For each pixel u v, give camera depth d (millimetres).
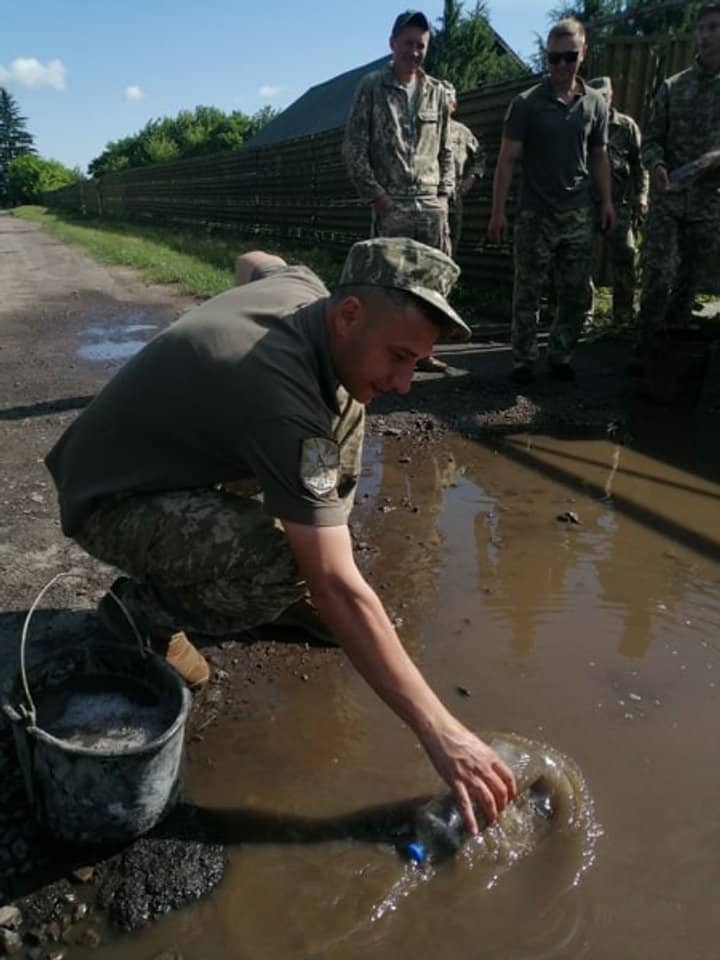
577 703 2572
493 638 2908
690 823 2119
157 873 1937
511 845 2033
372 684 1848
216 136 56375
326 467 1847
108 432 2180
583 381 5953
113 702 2203
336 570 1820
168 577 2234
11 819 2076
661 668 2762
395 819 2111
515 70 25031
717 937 1818
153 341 2143
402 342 1804
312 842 2043
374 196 5746
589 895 1917
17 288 12609
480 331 7883
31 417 5309
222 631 2369
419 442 4867
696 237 5762
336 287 1885
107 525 2250
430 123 5734
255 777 2250
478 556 3494
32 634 2770
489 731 2408
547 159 5395
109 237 22484
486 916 1864
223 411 1919
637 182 7082
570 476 4367
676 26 9680
